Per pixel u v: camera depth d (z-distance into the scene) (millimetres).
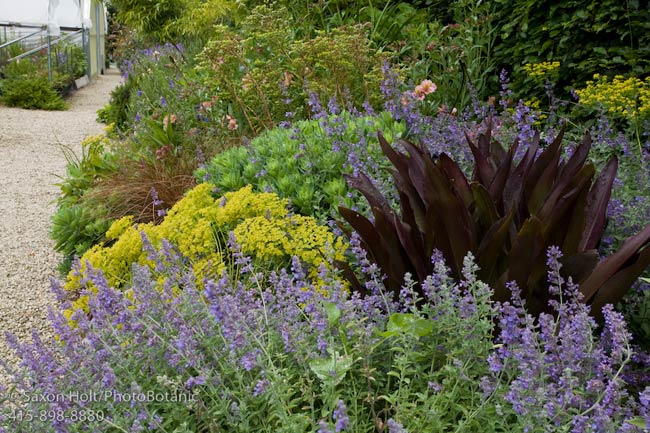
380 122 4113
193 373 2109
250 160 4027
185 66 8062
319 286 2924
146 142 5832
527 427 1652
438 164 2602
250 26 5887
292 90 5402
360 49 5152
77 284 3215
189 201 3594
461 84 5422
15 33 18844
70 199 5195
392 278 2543
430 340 2055
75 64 20641
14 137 10992
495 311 1996
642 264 2188
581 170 2324
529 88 5512
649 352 2383
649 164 3531
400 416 1809
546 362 1886
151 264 3252
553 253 2059
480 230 2494
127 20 13867
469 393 1941
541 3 5375
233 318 1993
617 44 5184
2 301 4453
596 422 1602
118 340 2131
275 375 1843
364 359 1879
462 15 6363
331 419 1903
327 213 3562
